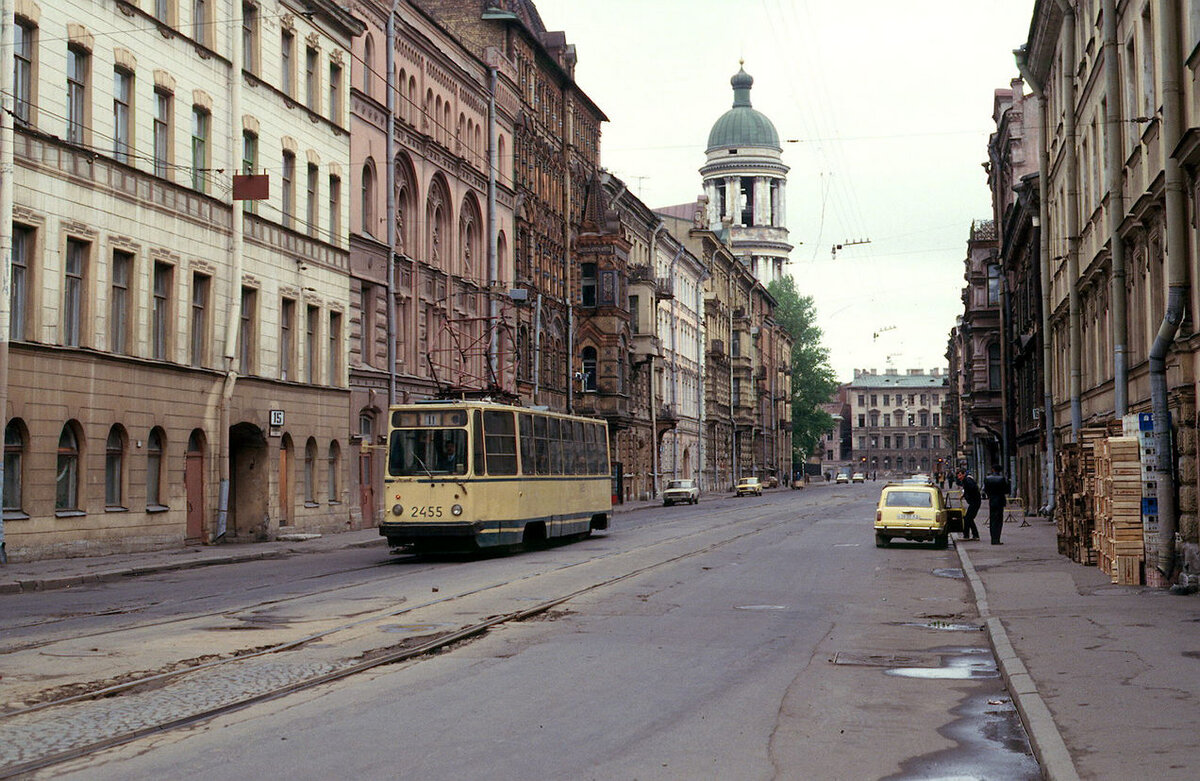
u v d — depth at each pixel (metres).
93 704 10.91
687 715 10.59
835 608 19.08
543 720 10.31
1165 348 20.20
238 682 12.02
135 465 30.45
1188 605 17.50
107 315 29.44
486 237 56.59
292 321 39.12
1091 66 31.56
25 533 26.41
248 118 36.25
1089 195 33.09
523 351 61.66
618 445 76.75
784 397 148.62
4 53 25.70
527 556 30.48
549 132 66.69
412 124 48.31
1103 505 23.36
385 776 8.38
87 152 28.50
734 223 178.50
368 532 41.44
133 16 30.52
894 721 10.38
